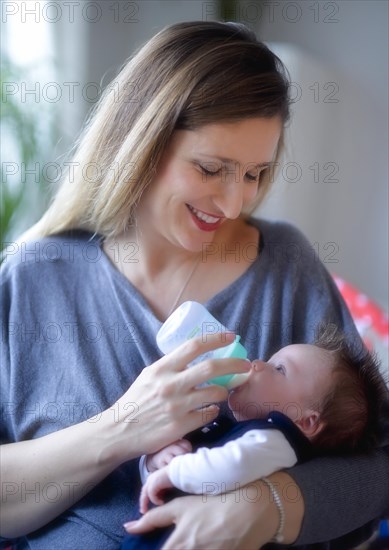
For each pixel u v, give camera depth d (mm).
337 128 2160
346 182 2197
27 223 2037
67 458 974
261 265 1171
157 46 1048
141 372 1043
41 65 2129
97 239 1225
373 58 2080
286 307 1153
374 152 2152
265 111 976
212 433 1000
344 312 1221
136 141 1036
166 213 1059
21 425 1122
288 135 1854
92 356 1104
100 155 1150
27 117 1983
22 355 1131
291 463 943
